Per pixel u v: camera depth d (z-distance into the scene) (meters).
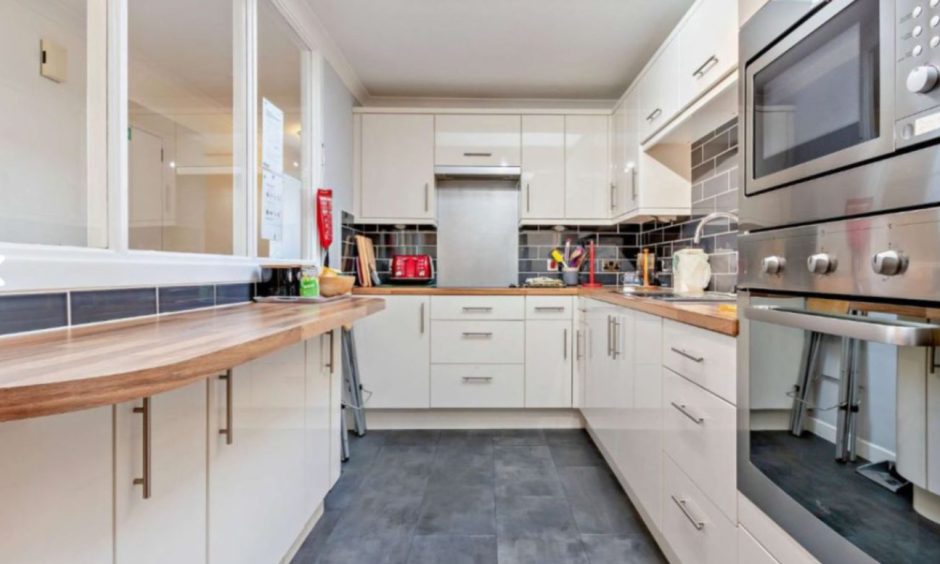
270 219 1.88
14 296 0.75
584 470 2.09
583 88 2.94
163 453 0.83
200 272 1.25
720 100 1.63
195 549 0.92
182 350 0.60
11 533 0.57
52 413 0.43
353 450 2.33
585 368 2.51
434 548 1.50
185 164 1.48
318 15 2.08
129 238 1.15
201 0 1.55
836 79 0.74
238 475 1.08
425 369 2.63
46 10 0.93
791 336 0.84
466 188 3.18
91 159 0.98
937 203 0.57
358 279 2.81
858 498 0.69
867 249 0.68
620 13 2.06
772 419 0.88
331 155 2.43
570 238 3.14
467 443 2.43
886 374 0.65
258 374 1.18
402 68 2.63
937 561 0.57
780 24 0.89
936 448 0.58
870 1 0.67
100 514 0.69
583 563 1.42
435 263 3.14
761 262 0.93
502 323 2.62
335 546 1.51
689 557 1.23
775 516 0.87
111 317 0.95
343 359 2.51
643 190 2.37
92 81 0.99
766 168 0.94
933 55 0.57
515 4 2.00
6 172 0.86
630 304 1.71
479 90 2.98
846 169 0.72
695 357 1.18
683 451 1.27
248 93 1.69
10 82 0.88
